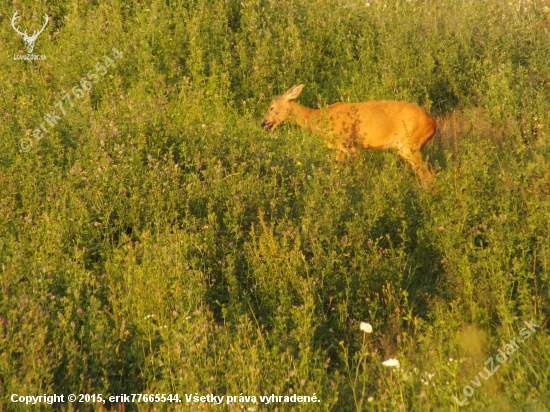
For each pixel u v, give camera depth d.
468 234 26.36
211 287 24.62
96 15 50.16
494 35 50.03
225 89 44.12
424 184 31.36
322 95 46.28
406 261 26.11
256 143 35.66
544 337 20.19
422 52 48.38
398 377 18.67
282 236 26.67
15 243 25.12
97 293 23.66
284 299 22.67
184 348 20.06
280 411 18.06
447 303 23.86
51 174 30.73
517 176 29.66
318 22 51.72
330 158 34.16
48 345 19.75
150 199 28.72
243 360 19.62
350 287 24.28
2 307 20.77
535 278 23.39
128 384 20.08
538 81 46.06
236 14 52.38
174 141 35.19
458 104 45.50
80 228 27.14
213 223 26.98
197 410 17.72
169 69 45.88
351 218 28.52
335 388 18.69
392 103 36.22
